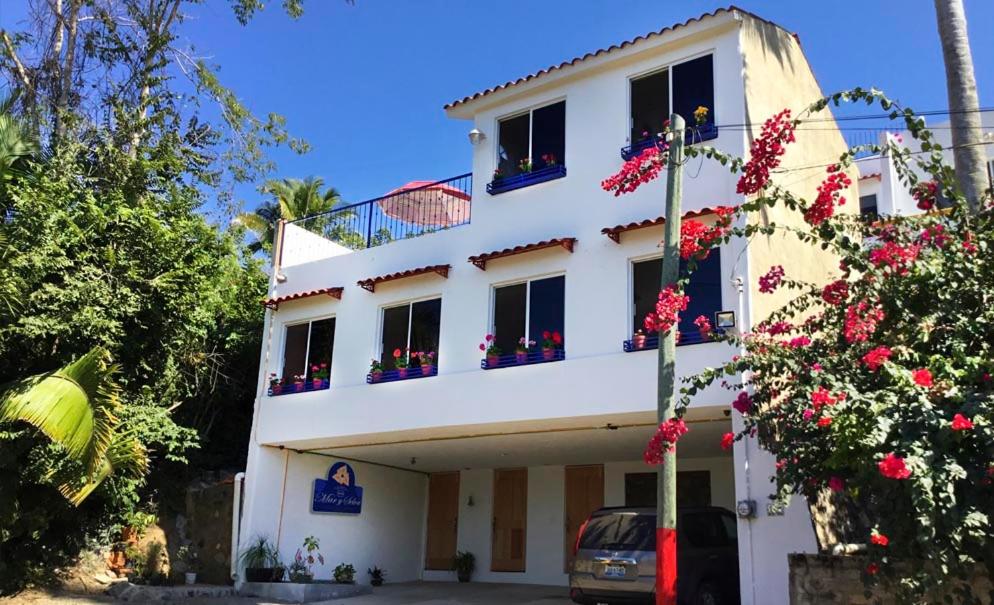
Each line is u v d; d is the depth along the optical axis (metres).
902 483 5.64
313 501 15.63
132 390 14.03
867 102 7.45
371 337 14.34
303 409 14.73
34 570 12.98
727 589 10.27
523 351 12.13
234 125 18.48
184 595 13.39
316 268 15.70
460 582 16.95
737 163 7.71
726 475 14.66
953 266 6.81
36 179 13.23
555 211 12.62
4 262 11.26
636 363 10.97
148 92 17.77
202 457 16.86
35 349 12.20
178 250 13.80
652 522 10.05
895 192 17.05
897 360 6.56
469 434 13.22
